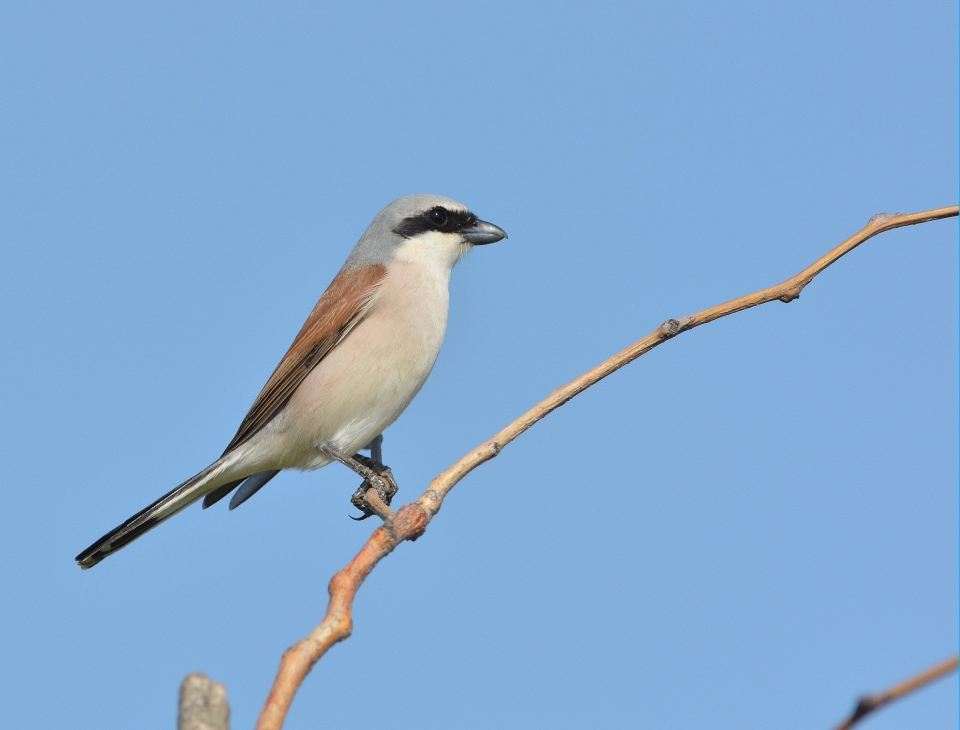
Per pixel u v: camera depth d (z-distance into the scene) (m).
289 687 4.41
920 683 2.97
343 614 4.90
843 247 7.29
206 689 3.91
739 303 7.16
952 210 7.26
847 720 3.01
